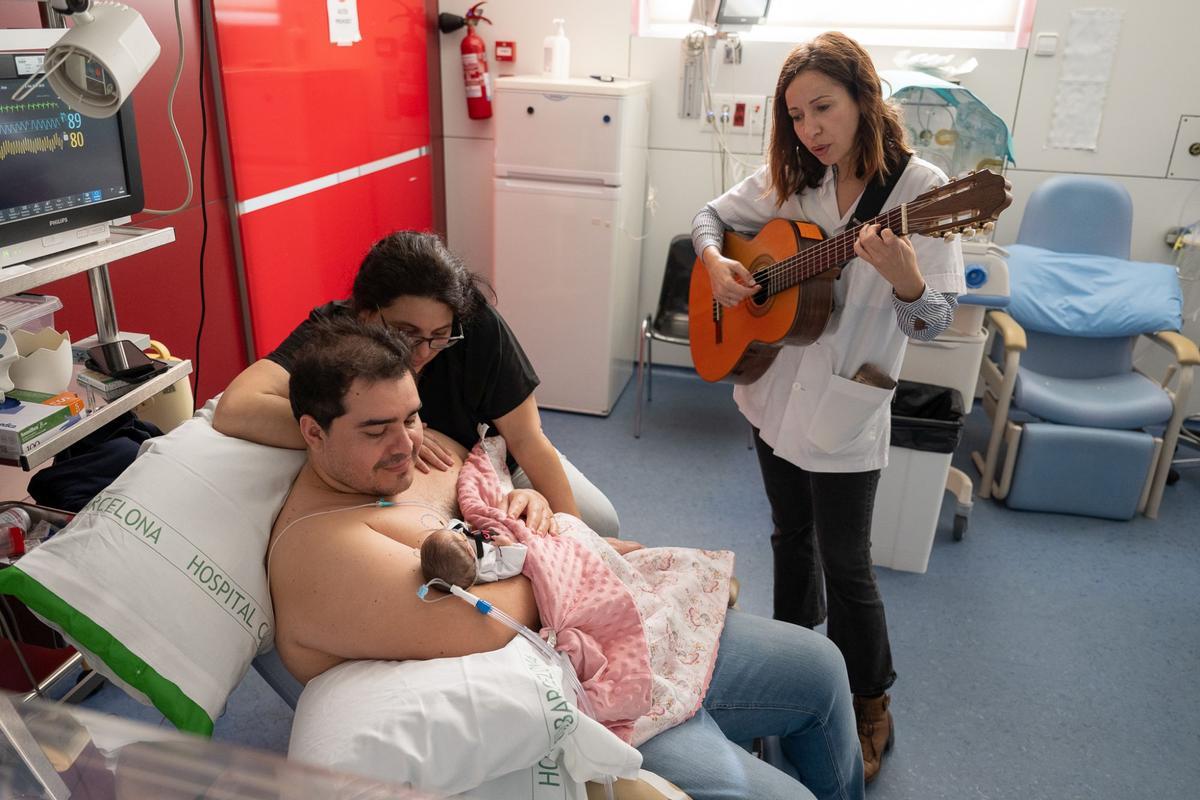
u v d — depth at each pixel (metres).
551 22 3.60
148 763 0.73
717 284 1.89
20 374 1.59
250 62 2.49
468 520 1.35
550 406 3.66
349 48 2.96
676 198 3.77
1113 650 2.31
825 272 1.71
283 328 2.83
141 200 1.71
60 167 1.52
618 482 3.10
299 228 2.83
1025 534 2.85
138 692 1.12
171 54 2.24
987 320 3.17
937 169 1.62
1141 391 2.94
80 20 1.25
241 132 2.49
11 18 1.83
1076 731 2.03
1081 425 2.87
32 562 1.10
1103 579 2.61
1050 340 3.11
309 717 1.06
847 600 1.82
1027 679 2.19
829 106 1.56
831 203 1.75
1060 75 3.32
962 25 3.49
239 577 1.20
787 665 1.43
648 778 1.15
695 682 1.32
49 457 1.51
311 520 1.20
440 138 3.80
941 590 2.54
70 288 2.08
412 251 1.33
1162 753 1.97
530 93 3.22
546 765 1.09
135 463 1.25
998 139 2.96
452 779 1.00
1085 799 1.85
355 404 1.13
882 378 1.73
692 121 3.62
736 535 2.80
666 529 2.82
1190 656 2.29
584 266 3.40
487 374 1.58
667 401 3.79
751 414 1.97
